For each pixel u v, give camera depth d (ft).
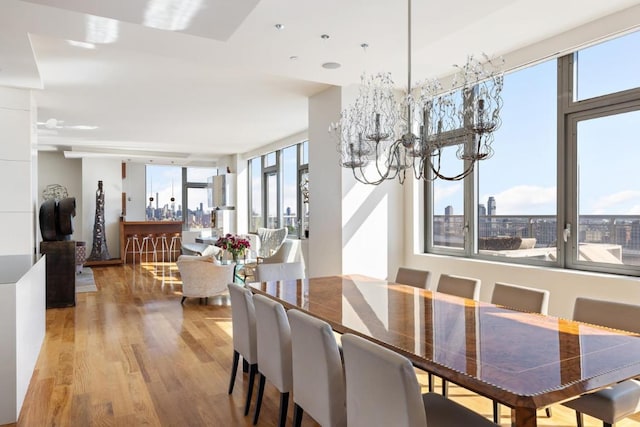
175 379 11.52
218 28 9.42
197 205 43.55
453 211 16.85
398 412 5.08
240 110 22.16
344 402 6.64
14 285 9.23
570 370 5.41
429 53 13.62
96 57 14.62
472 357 5.93
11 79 15.87
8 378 9.11
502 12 10.97
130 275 29.50
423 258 17.37
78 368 12.28
